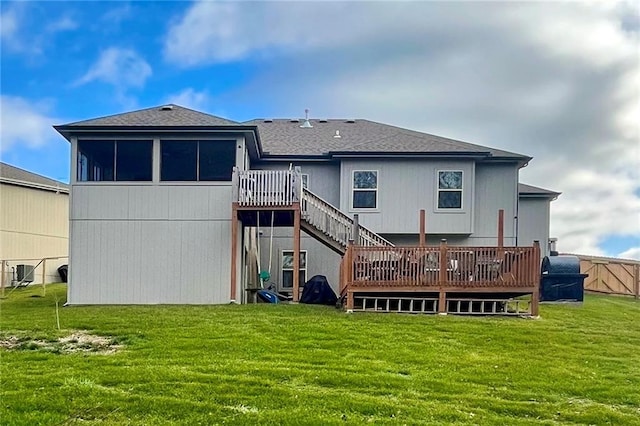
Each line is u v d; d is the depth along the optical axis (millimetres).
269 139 19281
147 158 15078
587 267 22656
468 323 11289
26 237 24219
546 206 20469
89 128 14688
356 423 5484
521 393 6836
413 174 17516
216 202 14898
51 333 9867
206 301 14648
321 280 15719
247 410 5801
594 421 5914
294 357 8164
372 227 17375
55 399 6000
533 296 12375
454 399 6457
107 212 14930
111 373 7105
